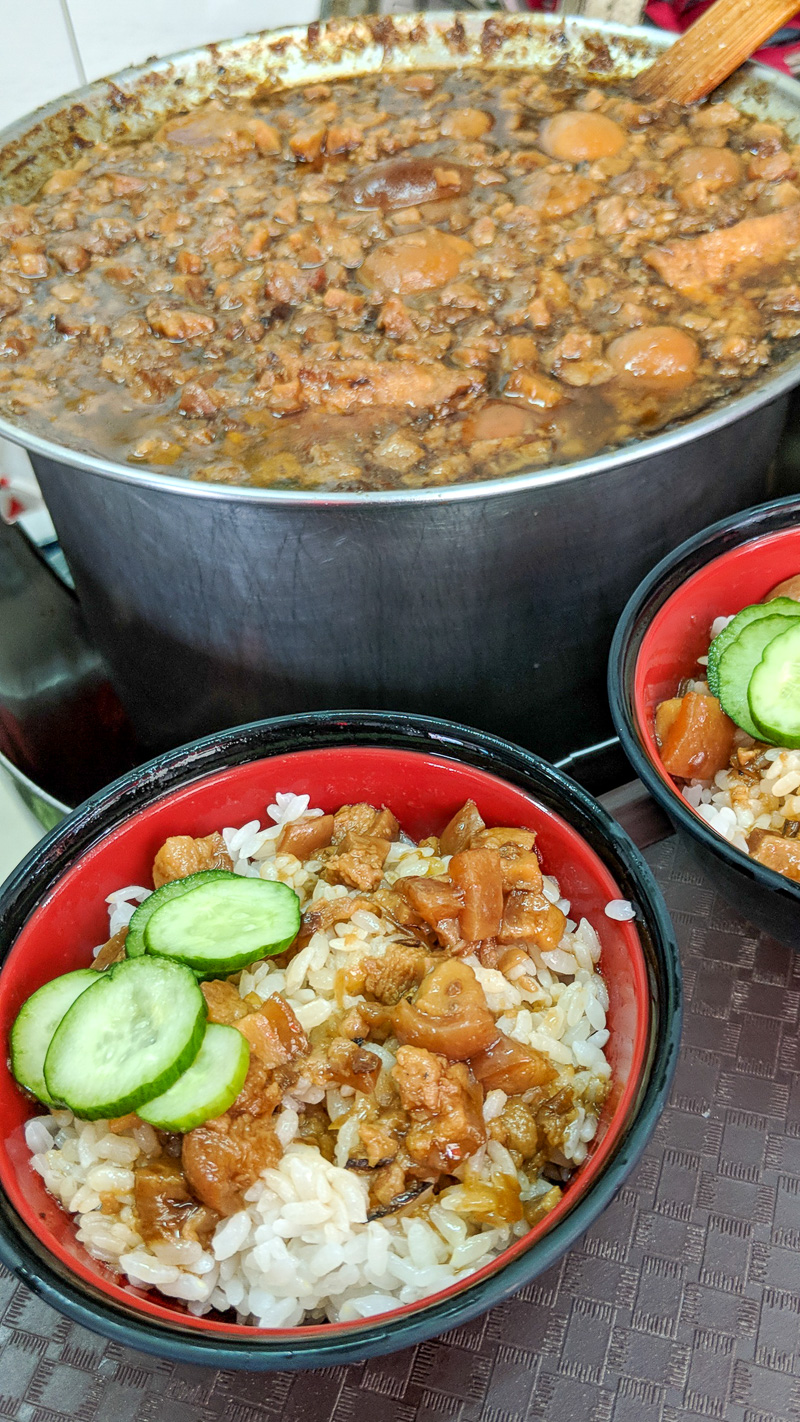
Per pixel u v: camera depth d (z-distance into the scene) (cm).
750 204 88
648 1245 66
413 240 84
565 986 68
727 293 83
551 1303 65
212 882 69
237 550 75
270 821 74
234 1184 63
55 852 69
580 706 84
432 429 77
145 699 90
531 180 90
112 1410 64
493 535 74
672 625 75
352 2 118
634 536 78
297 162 94
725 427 73
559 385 78
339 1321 62
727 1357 64
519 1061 65
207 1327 59
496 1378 64
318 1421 63
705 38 92
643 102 95
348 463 75
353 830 73
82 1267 61
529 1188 65
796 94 90
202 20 141
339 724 72
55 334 84
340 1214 63
